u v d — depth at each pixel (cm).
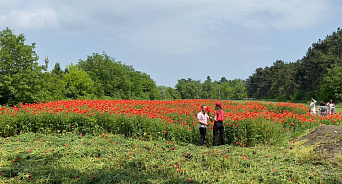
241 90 12000
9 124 1130
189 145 939
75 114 1184
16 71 2427
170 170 677
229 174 655
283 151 821
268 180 612
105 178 606
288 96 7044
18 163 698
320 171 644
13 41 2419
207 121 1102
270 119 1106
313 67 5581
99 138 998
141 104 2097
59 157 771
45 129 1156
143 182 602
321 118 1238
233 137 1005
